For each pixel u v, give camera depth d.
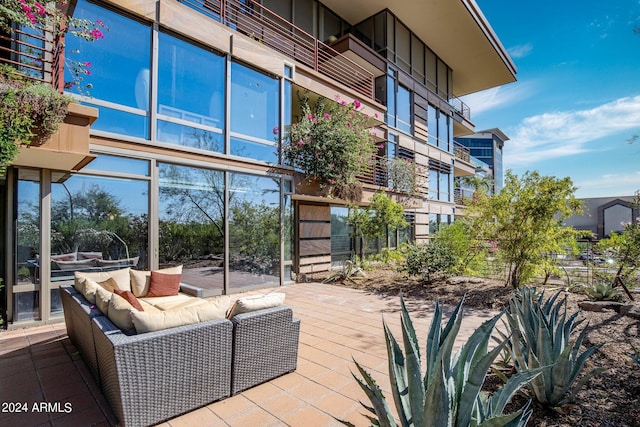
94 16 4.80
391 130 11.61
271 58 6.98
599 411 2.24
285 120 7.41
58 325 4.46
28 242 4.42
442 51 14.49
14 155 3.33
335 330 4.30
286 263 7.38
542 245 5.99
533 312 2.62
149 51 5.31
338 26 11.75
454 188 17.00
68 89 4.57
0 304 4.61
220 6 6.63
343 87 8.77
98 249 4.87
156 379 2.25
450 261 6.92
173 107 5.59
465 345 1.63
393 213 8.19
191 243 5.76
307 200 8.54
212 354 2.53
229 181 6.33
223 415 2.40
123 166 5.06
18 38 4.39
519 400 2.46
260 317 2.82
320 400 2.61
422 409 1.42
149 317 2.34
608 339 3.52
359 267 8.34
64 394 2.69
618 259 6.41
